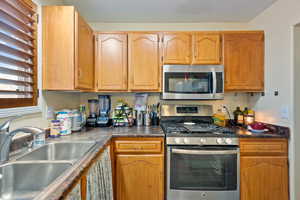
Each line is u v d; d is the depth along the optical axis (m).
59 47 1.52
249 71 2.04
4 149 0.98
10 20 1.15
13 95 1.20
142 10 2.04
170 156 1.69
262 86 2.03
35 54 1.41
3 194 0.92
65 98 1.98
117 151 1.72
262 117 2.06
